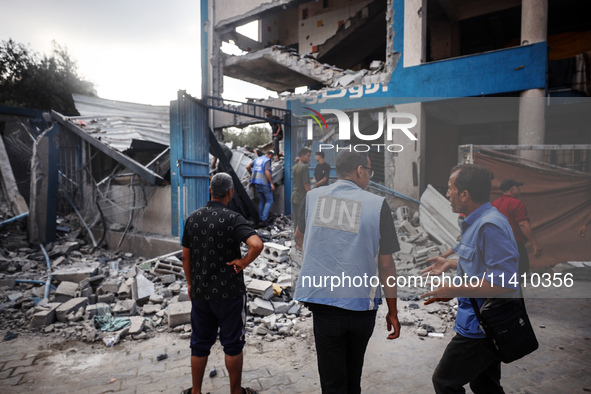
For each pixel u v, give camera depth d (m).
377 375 2.90
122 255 7.01
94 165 8.23
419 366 3.02
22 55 22.88
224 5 12.44
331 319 1.80
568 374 2.85
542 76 6.99
